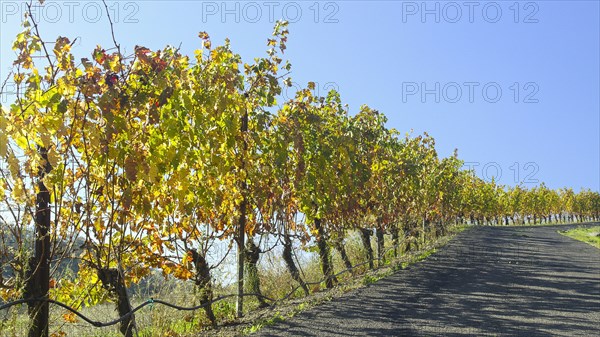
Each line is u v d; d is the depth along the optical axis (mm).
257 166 10398
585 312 9281
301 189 11867
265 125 10359
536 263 17609
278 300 10117
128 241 7508
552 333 7625
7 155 5805
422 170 24094
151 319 7527
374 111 16969
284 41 9977
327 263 12883
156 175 7102
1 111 5988
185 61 7926
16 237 5965
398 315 8633
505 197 74500
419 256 18438
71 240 6418
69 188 6641
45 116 6195
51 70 6297
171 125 7176
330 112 14109
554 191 93000
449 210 31688
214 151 8305
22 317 6117
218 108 8109
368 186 16219
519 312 9141
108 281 6922
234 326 8188
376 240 17750
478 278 13492
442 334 7367
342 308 9180
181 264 8125
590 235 35812
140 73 6715
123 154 6594
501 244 26125
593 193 105188
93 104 6492
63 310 6949
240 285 9266
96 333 7105
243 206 9656
